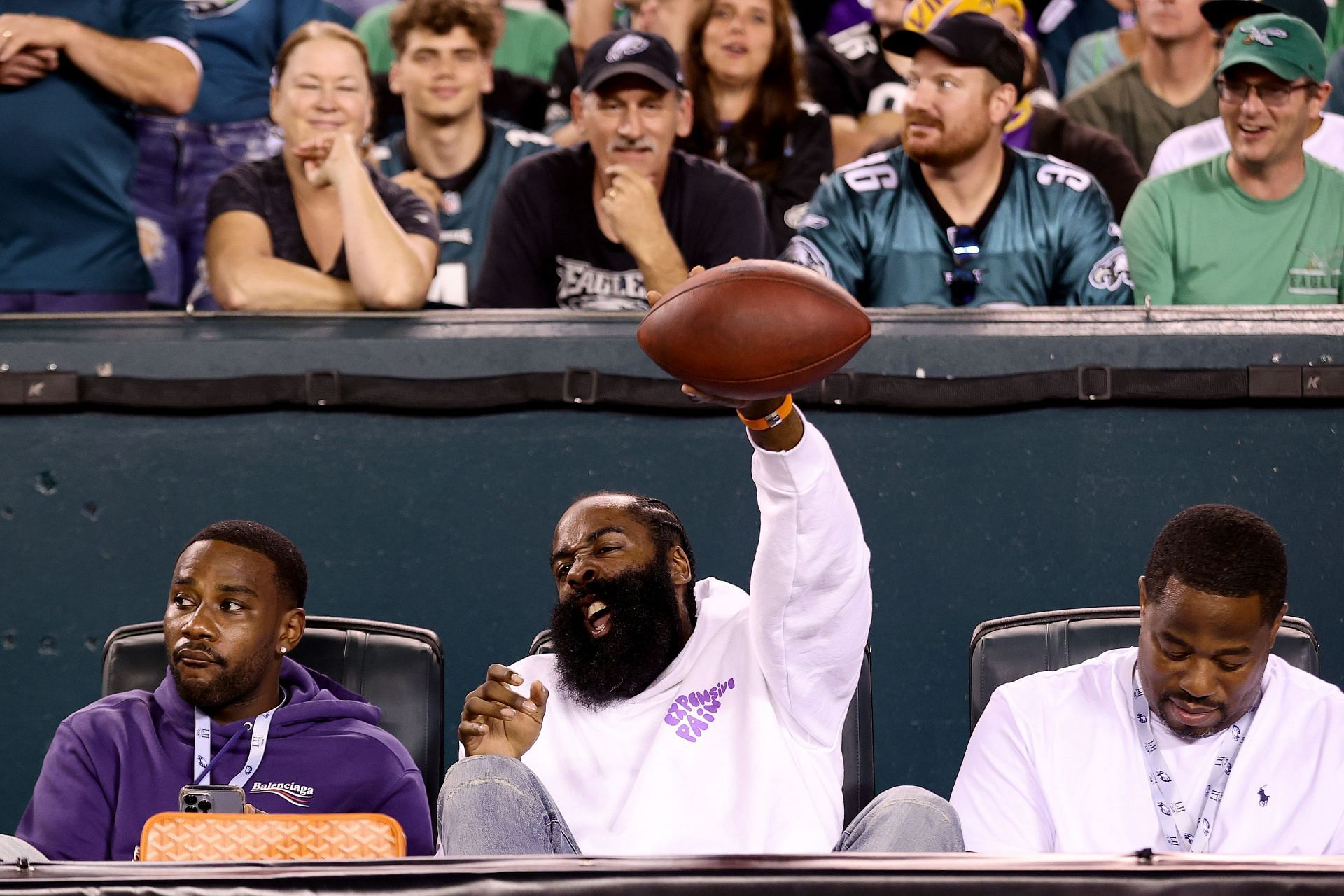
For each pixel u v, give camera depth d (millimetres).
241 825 5574
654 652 7160
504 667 6617
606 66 11961
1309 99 11953
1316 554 10539
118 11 12648
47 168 12172
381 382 10727
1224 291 12242
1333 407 10539
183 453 10688
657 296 5887
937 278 11906
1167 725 7227
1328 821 7156
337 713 7883
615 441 10773
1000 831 7371
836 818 7098
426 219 12375
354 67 12438
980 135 11734
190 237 13242
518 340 10875
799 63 13883
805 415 10734
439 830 6117
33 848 6844
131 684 8242
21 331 11102
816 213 12109
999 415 10680
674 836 6793
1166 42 13484
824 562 6543
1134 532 10625
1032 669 8062
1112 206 12516
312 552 10703
